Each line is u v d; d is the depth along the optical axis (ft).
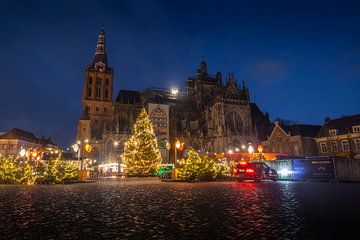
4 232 19.53
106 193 51.08
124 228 20.66
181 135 293.43
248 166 93.97
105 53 355.77
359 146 176.76
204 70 364.38
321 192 49.01
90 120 303.89
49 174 94.32
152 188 64.39
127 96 356.79
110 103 332.19
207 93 345.31
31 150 145.28
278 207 30.42
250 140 266.77
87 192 53.93
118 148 280.92
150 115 281.74
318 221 22.67
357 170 92.17
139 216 25.73
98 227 21.07
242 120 281.95
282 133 225.97
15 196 46.14
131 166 141.38
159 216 25.66
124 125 315.78
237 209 29.27
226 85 293.23
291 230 19.60
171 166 173.06
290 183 83.05
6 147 315.78
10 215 26.68
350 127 184.44
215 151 270.87
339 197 40.16
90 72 335.88
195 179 99.86
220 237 17.84
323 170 101.40
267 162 123.24
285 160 115.34
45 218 24.99
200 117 319.47
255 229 19.99
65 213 27.73
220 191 52.11
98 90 334.85
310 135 215.92
